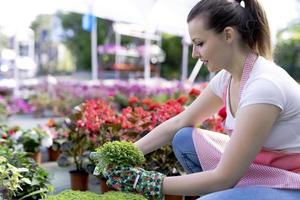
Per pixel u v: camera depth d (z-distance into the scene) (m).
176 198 2.29
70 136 2.92
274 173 1.53
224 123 1.85
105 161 1.57
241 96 1.53
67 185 2.91
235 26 1.53
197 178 1.49
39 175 2.22
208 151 1.75
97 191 2.83
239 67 1.60
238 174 1.45
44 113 7.75
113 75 16.69
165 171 2.56
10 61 11.34
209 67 1.62
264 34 1.61
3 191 1.86
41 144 3.46
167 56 22.56
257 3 1.59
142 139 1.95
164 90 8.38
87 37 25.39
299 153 1.53
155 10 8.67
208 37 1.54
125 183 1.55
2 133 3.32
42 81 10.54
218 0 1.54
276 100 1.43
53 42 18.69
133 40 20.56
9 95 9.52
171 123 1.95
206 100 1.89
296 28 13.78
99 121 2.88
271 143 1.52
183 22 8.96
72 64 25.19
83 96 8.34
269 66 1.54
